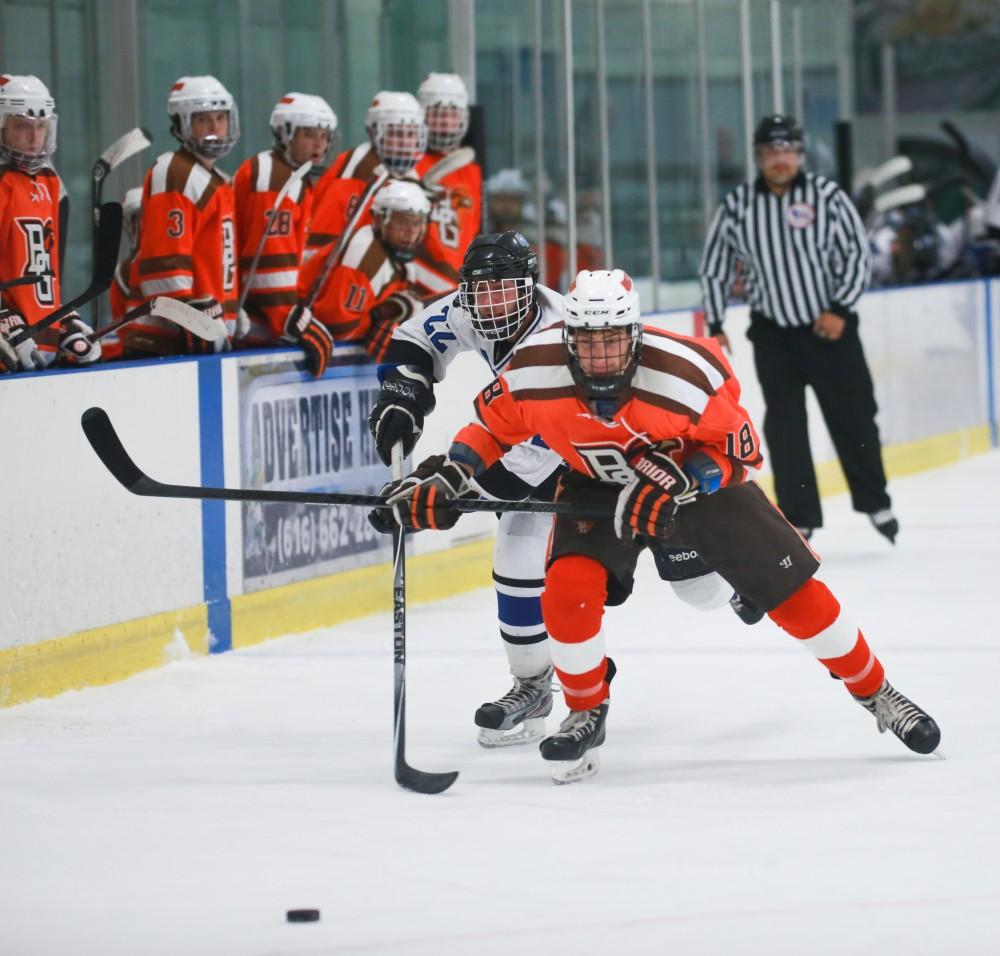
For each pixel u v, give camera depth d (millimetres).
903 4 43969
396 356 13141
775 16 31453
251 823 10531
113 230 15445
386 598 19219
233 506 17000
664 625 17766
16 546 14414
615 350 10680
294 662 16250
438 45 25734
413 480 11867
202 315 16109
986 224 35781
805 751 12328
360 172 19484
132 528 15680
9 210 15508
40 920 8742
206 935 8445
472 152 20859
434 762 12273
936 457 31969
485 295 12031
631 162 28328
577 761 11531
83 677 15086
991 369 34281
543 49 26328
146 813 10812
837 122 33531
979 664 15523
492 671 15609
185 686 15172
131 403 15766
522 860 9609
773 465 22281
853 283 21734
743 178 30656
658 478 10906
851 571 21203
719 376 11086
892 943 8164
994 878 9164
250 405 17297
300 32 25141
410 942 8273
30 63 21875
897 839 9922
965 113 44219
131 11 22469
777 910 8664
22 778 11812
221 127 17188
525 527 12766
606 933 8352
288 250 18062
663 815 10578
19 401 14461
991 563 21531
